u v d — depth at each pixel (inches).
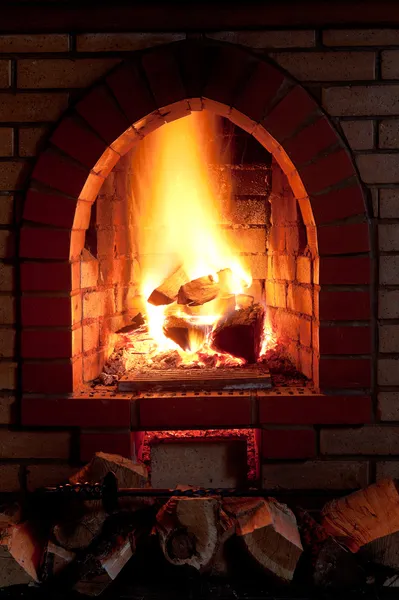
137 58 112.2
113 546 101.7
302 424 113.3
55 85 112.5
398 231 112.0
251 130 120.8
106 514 102.7
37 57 112.5
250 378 117.3
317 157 111.7
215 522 100.0
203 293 128.6
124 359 131.1
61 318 113.4
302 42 111.6
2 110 113.0
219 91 112.1
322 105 111.7
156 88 112.0
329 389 113.6
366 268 111.8
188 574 103.3
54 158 112.3
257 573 101.8
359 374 113.0
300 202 119.0
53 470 115.1
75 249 116.1
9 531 101.7
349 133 111.6
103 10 111.5
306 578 102.1
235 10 111.0
